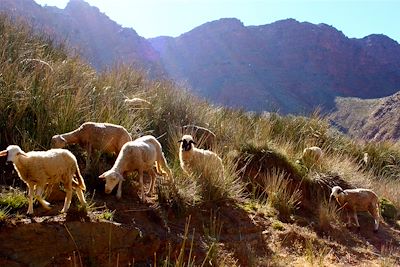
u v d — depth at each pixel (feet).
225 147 26.16
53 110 19.16
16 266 11.86
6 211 12.92
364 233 23.06
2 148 17.01
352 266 18.51
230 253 16.66
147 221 15.81
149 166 16.93
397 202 28.09
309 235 20.51
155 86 30.42
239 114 36.14
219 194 19.92
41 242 12.55
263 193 24.23
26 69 21.89
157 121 26.09
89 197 15.70
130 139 17.95
